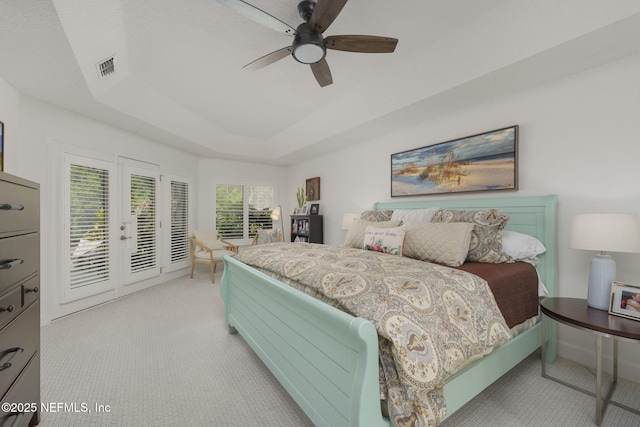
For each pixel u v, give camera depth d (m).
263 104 3.49
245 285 2.17
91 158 3.23
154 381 1.80
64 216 2.92
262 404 1.59
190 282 4.45
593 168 2.02
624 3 1.50
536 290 1.95
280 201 6.24
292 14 1.97
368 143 3.99
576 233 1.74
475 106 2.72
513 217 2.39
